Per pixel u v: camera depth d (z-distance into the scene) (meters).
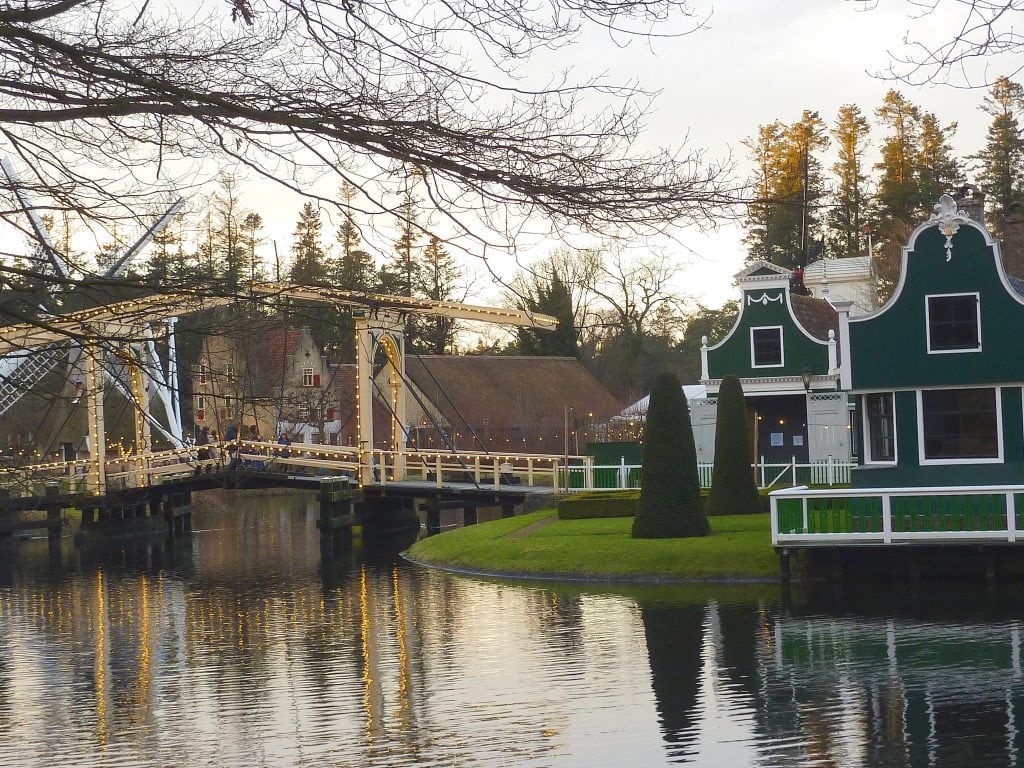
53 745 14.91
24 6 8.03
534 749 13.66
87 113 7.80
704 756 13.16
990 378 25.47
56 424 43.56
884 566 24.59
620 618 21.73
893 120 60.19
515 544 30.47
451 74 7.73
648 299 70.12
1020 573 23.66
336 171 7.86
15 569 35.59
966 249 25.66
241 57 7.95
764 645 18.77
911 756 12.91
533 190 7.43
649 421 28.97
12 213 8.27
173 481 40.88
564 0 7.31
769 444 42.91
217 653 20.67
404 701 16.38
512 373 65.56
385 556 35.12
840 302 26.34
